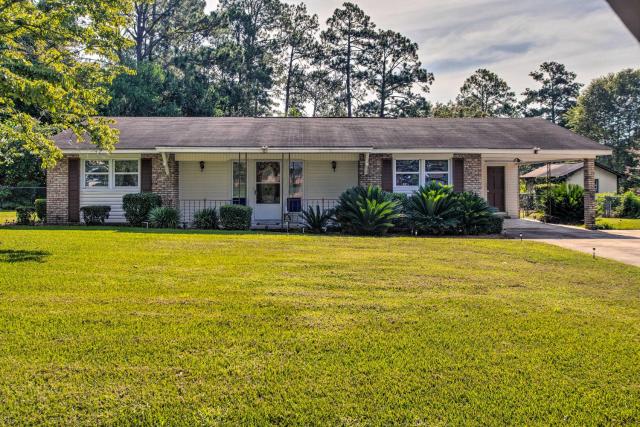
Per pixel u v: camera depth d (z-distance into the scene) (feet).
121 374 11.75
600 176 131.54
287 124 62.13
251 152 50.44
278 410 10.19
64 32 38.78
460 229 47.39
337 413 10.09
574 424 9.68
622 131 189.88
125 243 33.73
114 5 39.68
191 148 50.19
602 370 12.23
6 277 21.94
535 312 17.37
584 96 193.36
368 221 45.68
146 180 53.93
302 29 149.18
